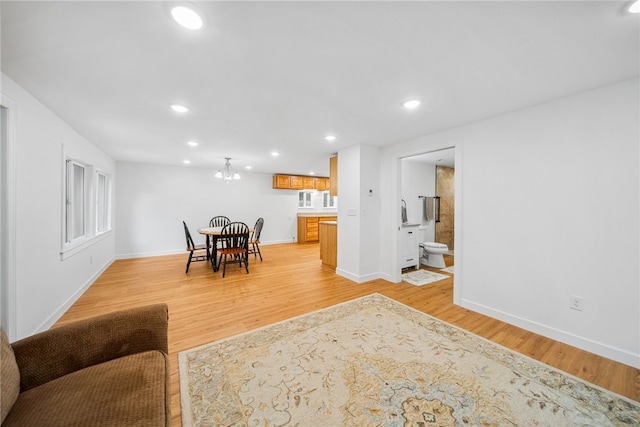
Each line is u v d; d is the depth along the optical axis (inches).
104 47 54.7
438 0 41.9
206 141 135.1
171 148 151.8
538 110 84.4
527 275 87.4
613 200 70.6
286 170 250.4
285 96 79.4
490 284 97.4
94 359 45.1
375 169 147.1
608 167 71.2
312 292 125.5
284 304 109.9
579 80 68.5
